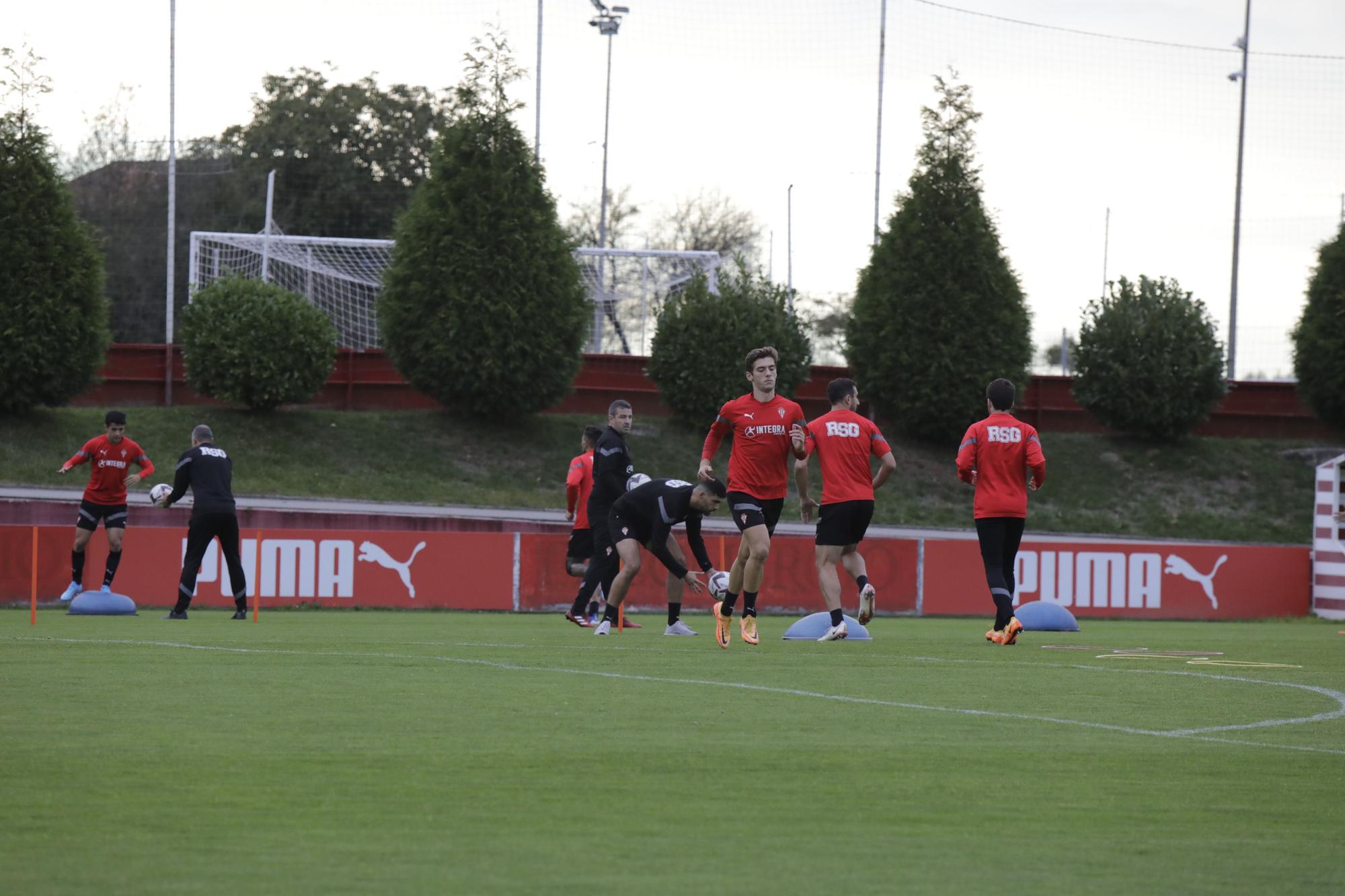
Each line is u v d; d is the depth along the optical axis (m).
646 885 14.51
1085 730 26.06
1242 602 80.44
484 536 73.00
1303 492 154.38
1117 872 15.41
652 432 149.38
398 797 18.89
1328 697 32.38
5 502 97.31
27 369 126.88
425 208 143.75
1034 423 166.25
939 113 155.25
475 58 146.00
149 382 148.00
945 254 152.25
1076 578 78.31
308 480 129.38
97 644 43.12
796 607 74.75
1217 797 19.77
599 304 191.12
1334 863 15.99
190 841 16.30
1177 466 156.00
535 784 19.89
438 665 36.78
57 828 16.89
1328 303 162.62
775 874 15.04
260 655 39.62
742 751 23.02
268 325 138.25
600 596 62.97
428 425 144.25
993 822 17.91
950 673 36.91
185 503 108.69
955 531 134.62
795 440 44.41
